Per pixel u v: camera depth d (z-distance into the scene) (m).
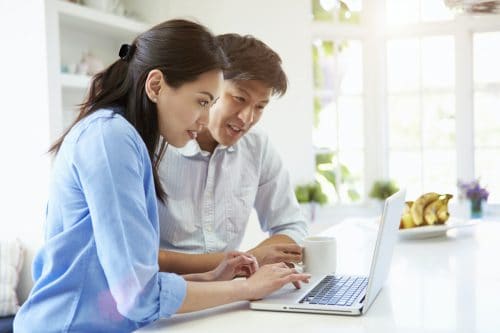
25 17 2.89
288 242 1.87
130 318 1.12
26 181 2.96
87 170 1.12
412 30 4.52
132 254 1.10
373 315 1.17
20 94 2.93
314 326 1.10
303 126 4.29
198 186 1.76
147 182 1.21
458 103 4.46
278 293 1.34
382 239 1.21
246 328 1.10
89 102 1.29
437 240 2.16
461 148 4.48
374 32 4.58
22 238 3.02
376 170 4.64
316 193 4.30
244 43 1.66
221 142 1.72
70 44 3.44
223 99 1.66
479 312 1.17
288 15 4.20
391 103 4.66
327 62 4.56
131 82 1.26
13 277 2.94
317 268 1.57
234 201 1.82
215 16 3.99
